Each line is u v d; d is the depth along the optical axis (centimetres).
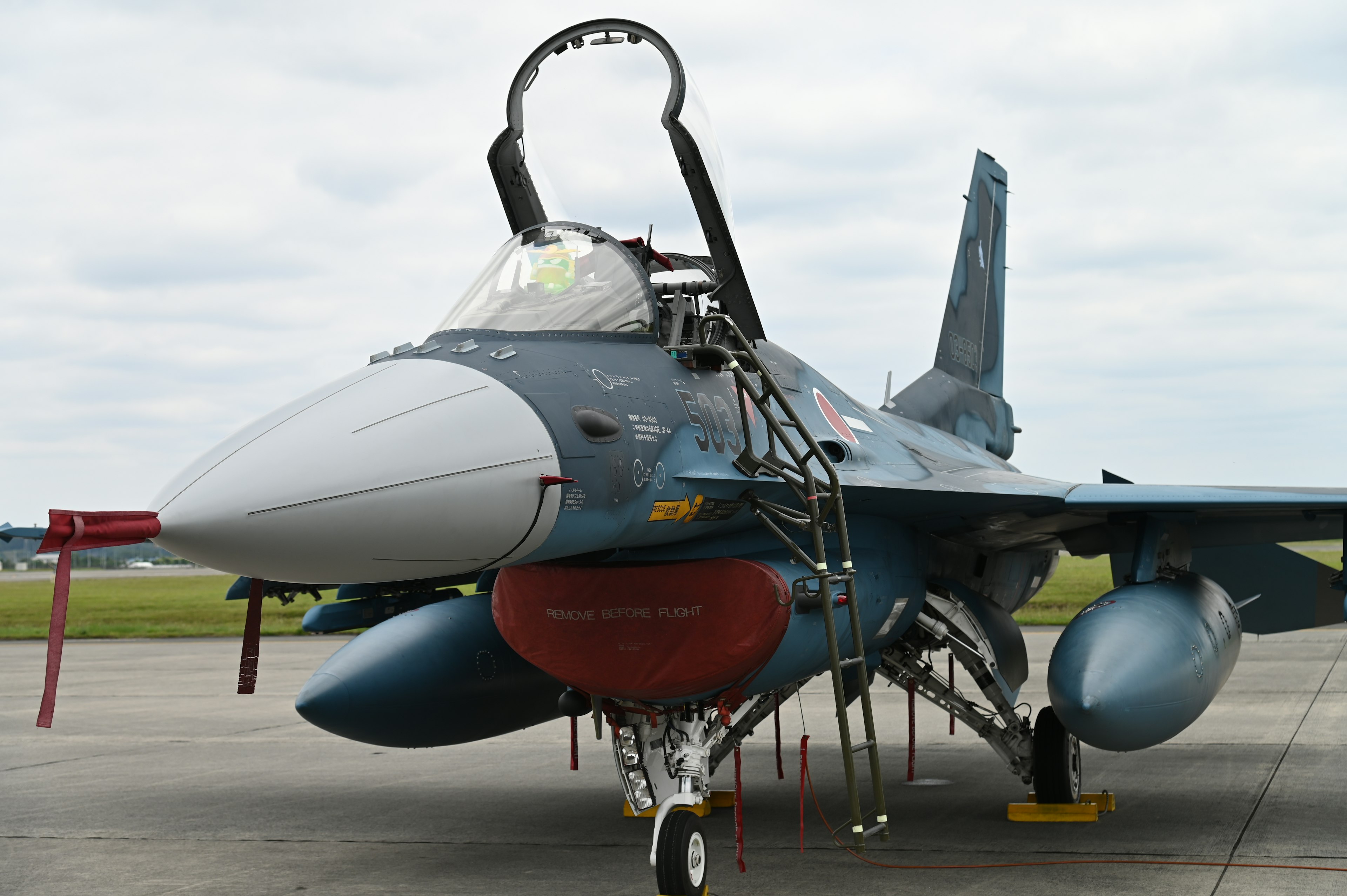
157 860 695
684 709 588
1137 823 753
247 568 424
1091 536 898
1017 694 819
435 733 761
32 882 642
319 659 2273
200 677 1933
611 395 514
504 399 470
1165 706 672
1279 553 959
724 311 659
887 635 750
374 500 421
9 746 1197
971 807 825
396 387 464
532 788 946
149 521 397
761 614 555
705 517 557
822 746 1145
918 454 809
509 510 450
